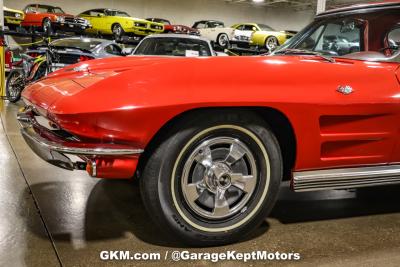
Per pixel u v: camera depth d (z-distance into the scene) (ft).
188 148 5.75
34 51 25.54
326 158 6.51
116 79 5.55
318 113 6.07
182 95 5.44
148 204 5.78
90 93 5.42
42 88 6.85
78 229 6.75
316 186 6.54
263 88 5.79
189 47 21.79
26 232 6.55
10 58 32.37
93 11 46.98
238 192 6.25
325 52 8.71
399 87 6.65
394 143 6.85
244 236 6.37
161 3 67.05
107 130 5.35
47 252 5.91
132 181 9.50
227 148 6.05
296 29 80.64
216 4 71.56
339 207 8.28
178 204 5.82
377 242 6.66
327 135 6.31
